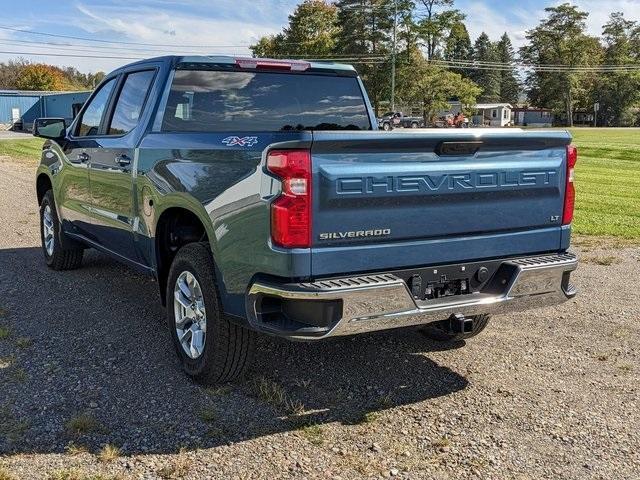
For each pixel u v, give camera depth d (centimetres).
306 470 318
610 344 504
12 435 345
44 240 723
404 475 317
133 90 525
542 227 412
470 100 8006
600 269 755
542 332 530
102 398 393
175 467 317
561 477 318
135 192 479
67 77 11938
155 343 486
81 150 587
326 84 535
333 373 439
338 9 8406
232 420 368
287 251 331
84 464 319
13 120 6444
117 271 702
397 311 348
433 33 7869
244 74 499
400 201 354
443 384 425
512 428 367
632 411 390
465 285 387
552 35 11450
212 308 390
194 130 481
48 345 480
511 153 391
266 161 337
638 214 1197
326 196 334
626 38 12225
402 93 7862
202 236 438
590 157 2983
